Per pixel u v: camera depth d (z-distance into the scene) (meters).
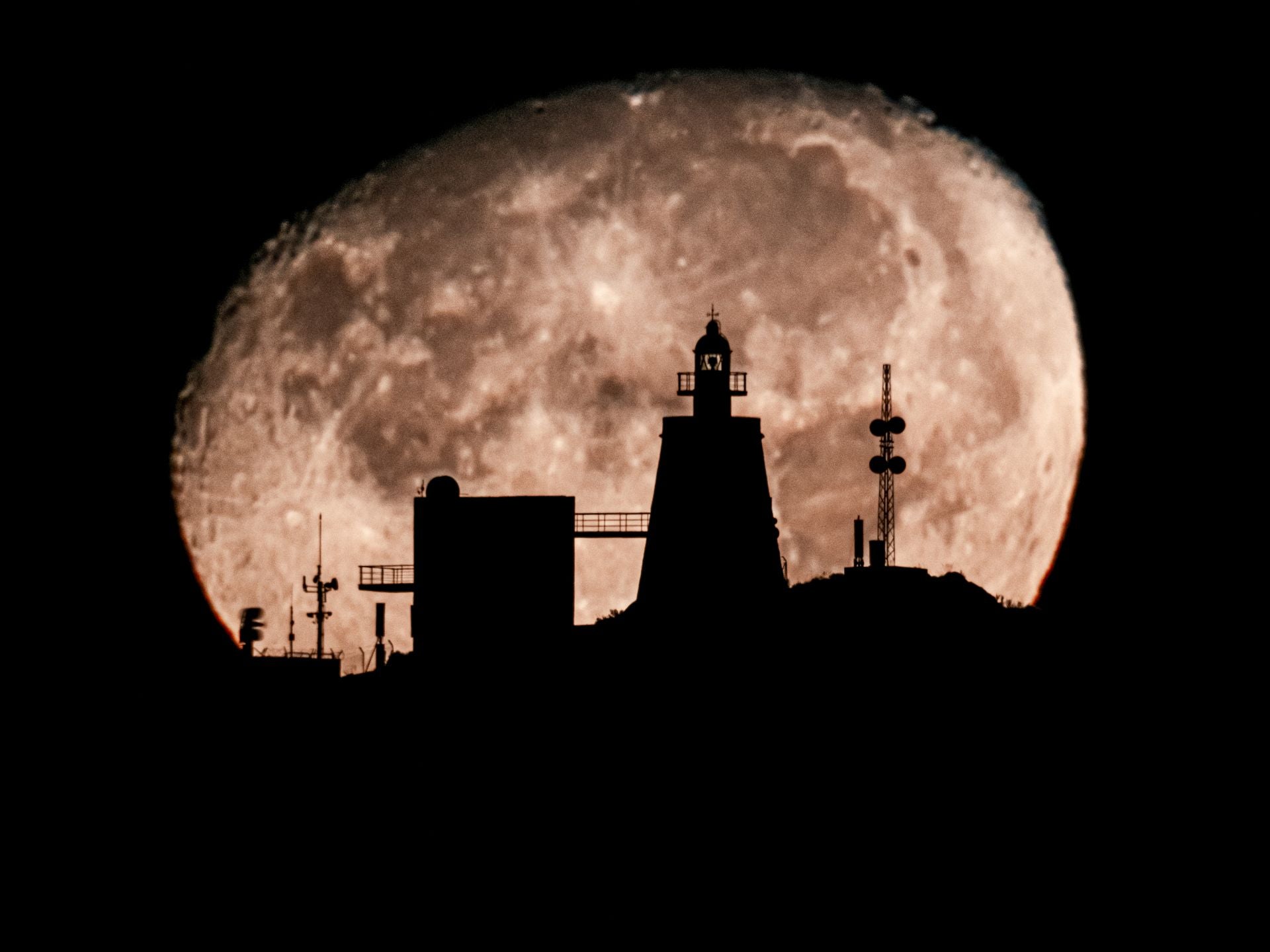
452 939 167.88
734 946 164.62
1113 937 165.12
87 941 170.00
